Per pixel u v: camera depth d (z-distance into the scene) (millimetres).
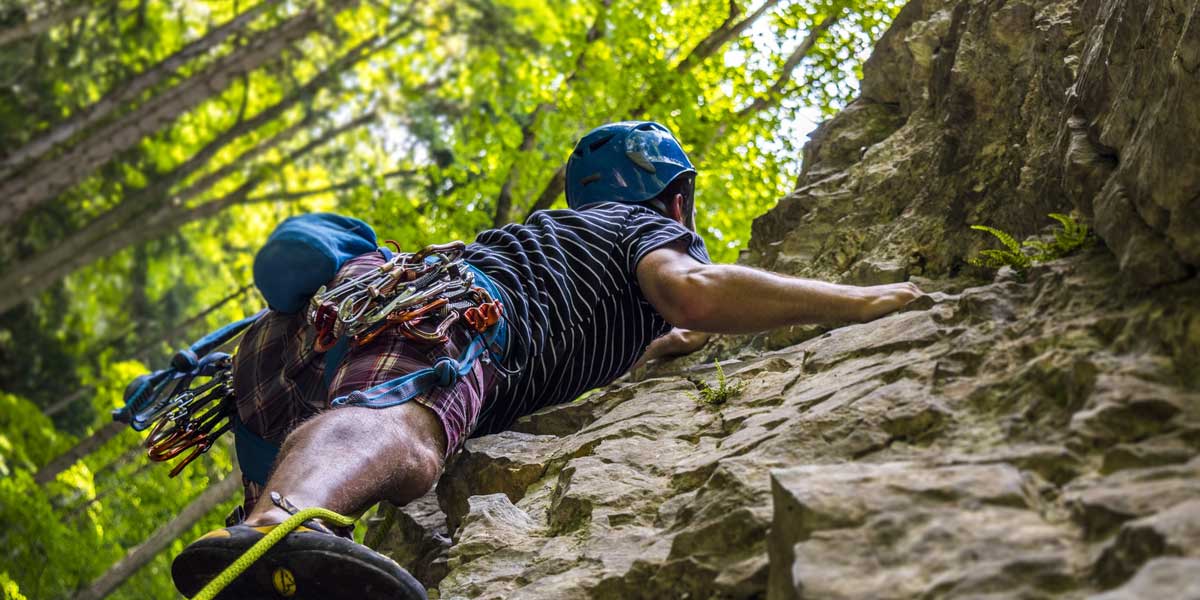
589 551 2619
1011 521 1825
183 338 20234
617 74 9602
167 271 23125
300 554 2389
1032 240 3023
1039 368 2232
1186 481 1740
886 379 2625
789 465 2373
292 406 3430
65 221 20406
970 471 1968
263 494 2588
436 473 2953
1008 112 4008
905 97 5395
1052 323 2434
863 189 4719
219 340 3885
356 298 3119
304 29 18312
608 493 2865
